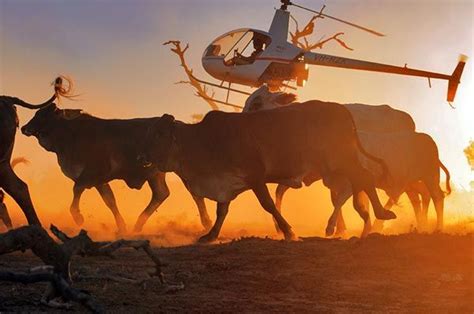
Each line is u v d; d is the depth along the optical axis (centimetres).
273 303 1073
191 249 1500
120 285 1135
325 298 1112
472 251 1416
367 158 2009
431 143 2103
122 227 2156
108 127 2141
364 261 1355
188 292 1120
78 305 982
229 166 1805
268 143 1802
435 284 1196
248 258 1387
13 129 1633
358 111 2238
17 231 906
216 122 1831
